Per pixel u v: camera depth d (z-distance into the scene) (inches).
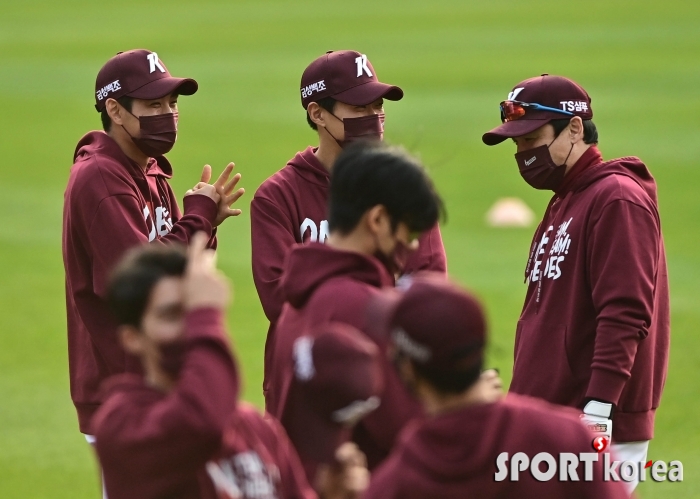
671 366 1407.5
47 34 5457.7
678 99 3459.6
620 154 2728.8
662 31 5049.2
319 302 570.3
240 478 499.5
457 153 2819.9
